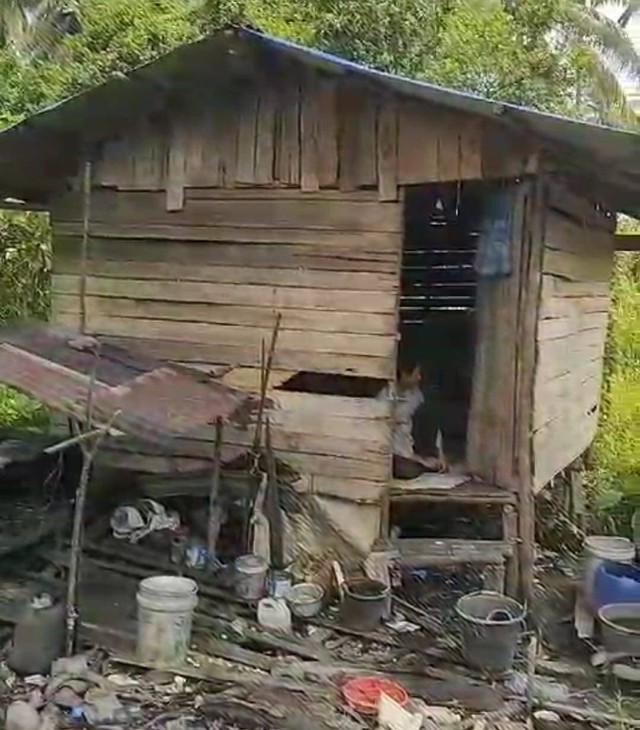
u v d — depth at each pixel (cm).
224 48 532
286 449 605
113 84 569
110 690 438
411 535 621
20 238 1152
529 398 561
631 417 1234
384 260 581
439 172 565
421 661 491
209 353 630
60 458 668
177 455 627
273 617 518
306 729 413
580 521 773
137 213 646
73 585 467
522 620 496
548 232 591
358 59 1251
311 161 595
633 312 1680
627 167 539
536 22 1477
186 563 569
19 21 1449
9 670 457
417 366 725
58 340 614
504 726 425
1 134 607
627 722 433
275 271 610
